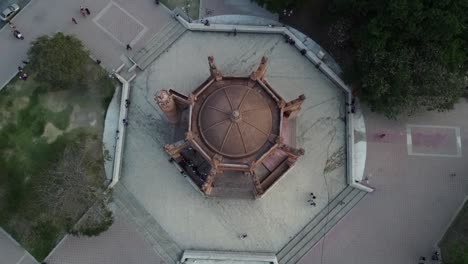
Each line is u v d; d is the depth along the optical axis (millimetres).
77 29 60031
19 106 57750
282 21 59625
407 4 45688
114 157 55406
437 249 53375
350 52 57500
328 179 55375
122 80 57344
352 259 53375
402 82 48719
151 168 55750
